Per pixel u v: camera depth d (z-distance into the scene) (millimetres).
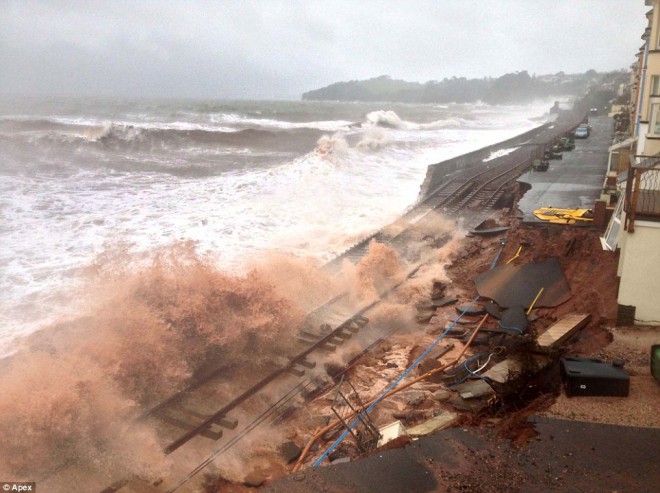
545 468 7145
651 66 20641
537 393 9727
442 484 6914
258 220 22781
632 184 11445
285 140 51594
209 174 32500
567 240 16562
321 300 14211
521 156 40344
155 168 33625
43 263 16453
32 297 14000
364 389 10914
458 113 147375
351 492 6781
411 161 41750
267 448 8930
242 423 9352
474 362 11328
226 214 23359
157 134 45812
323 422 9742
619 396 8766
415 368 11672
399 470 7184
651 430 7883
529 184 25922
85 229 20109
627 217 11180
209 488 7949
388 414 9789
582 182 26156
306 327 12586
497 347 11875
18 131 45812
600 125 67250
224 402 9578
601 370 8969
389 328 13648
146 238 19438
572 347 11117
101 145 40594
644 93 21172
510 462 7293
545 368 10523
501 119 116375
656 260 10984
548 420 8195
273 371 10758
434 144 53500
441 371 11453
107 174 30797
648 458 7281
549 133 58094
